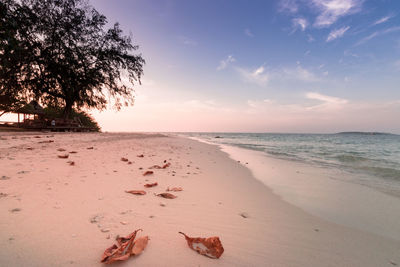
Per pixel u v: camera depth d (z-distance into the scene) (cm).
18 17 1508
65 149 616
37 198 229
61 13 1742
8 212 188
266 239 205
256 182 475
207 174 499
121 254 141
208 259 154
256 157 1021
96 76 2058
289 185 469
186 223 216
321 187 458
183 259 150
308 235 225
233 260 160
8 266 121
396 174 622
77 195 253
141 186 325
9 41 1449
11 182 273
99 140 1060
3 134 1062
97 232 171
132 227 189
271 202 334
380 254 196
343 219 282
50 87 1909
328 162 886
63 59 1775
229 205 293
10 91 1783
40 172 336
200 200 297
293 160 937
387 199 377
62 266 127
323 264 171
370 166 773
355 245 211
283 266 161
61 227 173
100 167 425
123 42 2108
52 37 1708
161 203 262
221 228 216
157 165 514
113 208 227
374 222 275
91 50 1964
